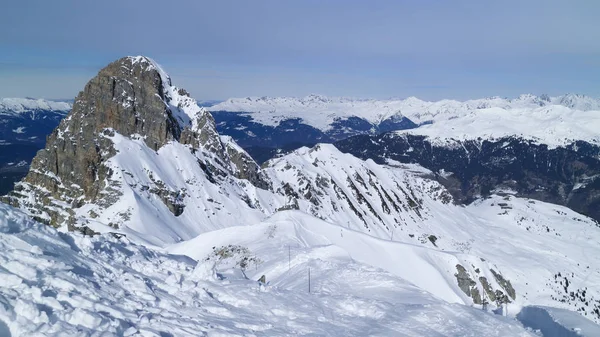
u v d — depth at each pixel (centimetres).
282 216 11675
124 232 13475
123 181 15875
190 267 3083
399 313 2958
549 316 4750
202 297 2438
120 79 18775
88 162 16375
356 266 5056
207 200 18150
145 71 19712
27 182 16562
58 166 16588
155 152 18562
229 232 10288
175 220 16275
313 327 2403
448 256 13300
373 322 2734
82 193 16012
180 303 2217
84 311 1625
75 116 17662
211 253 8688
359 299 3095
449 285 11762
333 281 4506
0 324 1423
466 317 3059
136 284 2203
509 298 13625
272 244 9106
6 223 2230
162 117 19200
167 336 1734
